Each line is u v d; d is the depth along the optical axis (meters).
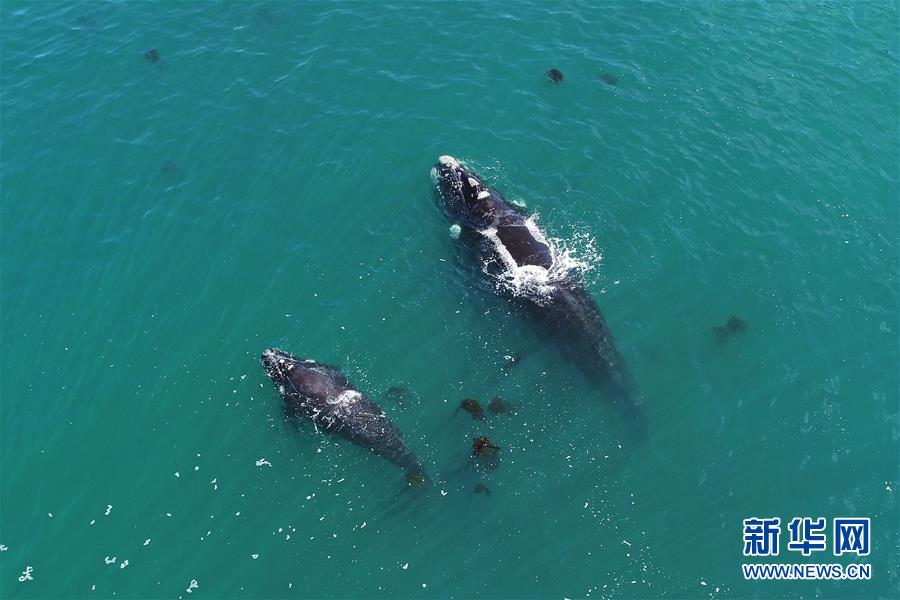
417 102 33.38
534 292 25.55
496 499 21.02
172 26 38.62
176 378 24.30
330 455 22.08
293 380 23.11
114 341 25.45
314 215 28.92
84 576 20.17
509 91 33.75
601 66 35.06
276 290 26.45
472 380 23.62
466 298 25.84
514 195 29.08
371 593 19.56
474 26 37.44
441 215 28.52
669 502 20.83
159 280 27.14
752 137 31.56
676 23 37.66
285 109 33.44
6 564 20.48
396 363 24.16
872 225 28.17
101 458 22.56
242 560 20.27
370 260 27.19
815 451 21.83
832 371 23.70
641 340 24.55
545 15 38.12
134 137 32.66
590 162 30.41
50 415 23.72
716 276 26.38
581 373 23.53
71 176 31.17
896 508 20.58
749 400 23.02
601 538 20.23
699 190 29.27
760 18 38.00
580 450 21.89
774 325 24.94
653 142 31.30
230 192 30.02
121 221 29.30
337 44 36.75
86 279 27.38
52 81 35.78
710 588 19.28
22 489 22.03
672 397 23.11
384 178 30.11
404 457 21.75
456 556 20.06
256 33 37.75
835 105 33.16
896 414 22.62
